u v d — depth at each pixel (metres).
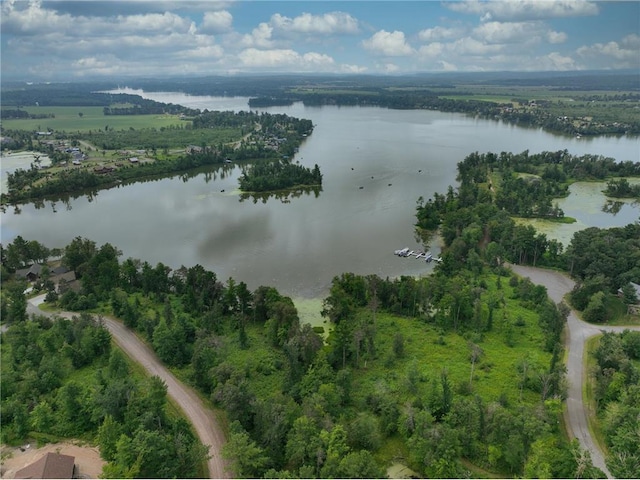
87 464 95.44
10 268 189.75
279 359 129.25
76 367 128.25
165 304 152.50
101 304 162.75
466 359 129.00
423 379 118.12
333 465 85.88
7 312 149.75
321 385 108.12
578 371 123.25
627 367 113.19
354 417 106.31
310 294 173.88
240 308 155.75
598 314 148.50
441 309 147.88
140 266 191.38
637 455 88.25
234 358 130.25
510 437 90.75
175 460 89.56
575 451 87.25
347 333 126.25
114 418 101.44
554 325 136.50
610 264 171.50
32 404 111.00
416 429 95.31
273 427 95.25
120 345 137.88
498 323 147.75
